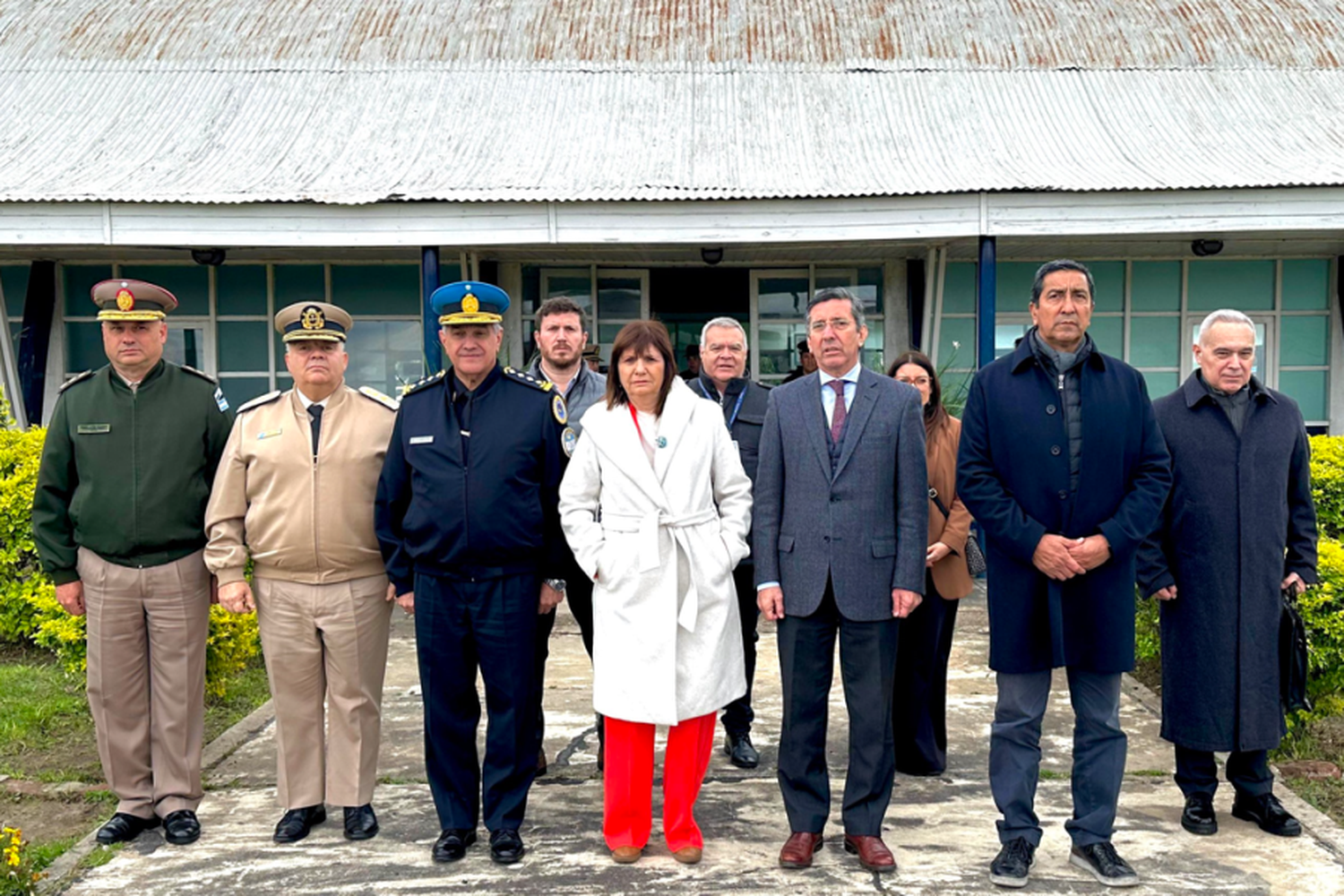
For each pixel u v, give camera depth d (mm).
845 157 9180
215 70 10688
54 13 11617
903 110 10039
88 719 5332
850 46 11062
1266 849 3715
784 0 12016
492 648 3697
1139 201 8305
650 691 3580
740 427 4555
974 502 3566
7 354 10562
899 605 3572
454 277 10891
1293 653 3816
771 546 3705
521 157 9234
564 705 5465
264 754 4836
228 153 9289
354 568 3861
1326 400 11094
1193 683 3797
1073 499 3480
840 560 3580
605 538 3703
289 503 3791
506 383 3799
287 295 10930
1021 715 3557
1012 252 10852
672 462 3693
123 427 3895
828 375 3752
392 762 4699
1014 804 3516
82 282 10844
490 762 3738
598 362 8328
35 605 6074
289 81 10555
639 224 8398
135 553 3863
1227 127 9656
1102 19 11430
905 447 3629
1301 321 11055
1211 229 8297
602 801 4223
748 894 3412
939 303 10547
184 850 3795
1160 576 3848
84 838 3912
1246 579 3758
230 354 10945
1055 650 3457
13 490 6371
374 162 9125
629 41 11180
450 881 3535
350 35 11242
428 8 11828
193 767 3982
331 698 3895
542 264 11016
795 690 3645
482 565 3674
